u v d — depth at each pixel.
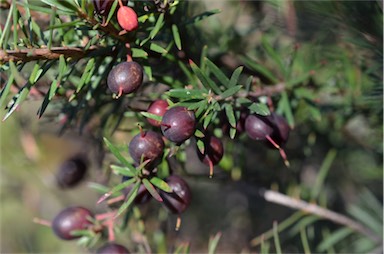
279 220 0.52
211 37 0.38
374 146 0.41
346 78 0.37
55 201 0.56
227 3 0.41
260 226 0.53
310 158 0.44
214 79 0.33
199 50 0.34
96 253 0.31
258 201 0.54
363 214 0.40
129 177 0.28
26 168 0.51
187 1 0.31
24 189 0.55
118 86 0.26
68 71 0.29
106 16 0.27
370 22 0.36
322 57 0.38
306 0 0.37
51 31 0.26
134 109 0.30
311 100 0.35
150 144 0.27
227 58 0.35
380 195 0.48
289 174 0.41
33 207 0.56
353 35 0.37
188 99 0.27
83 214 0.32
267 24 0.40
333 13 0.37
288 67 0.34
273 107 0.34
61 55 0.27
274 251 0.49
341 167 0.47
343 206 0.48
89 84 0.31
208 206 0.56
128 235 0.39
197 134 0.27
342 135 0.42
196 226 0.56
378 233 0.40
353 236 0.46
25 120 0.47
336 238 0.40
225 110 0.29
